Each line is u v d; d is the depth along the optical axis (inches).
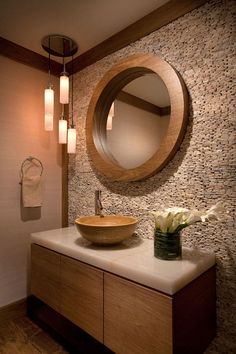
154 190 59.1
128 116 66.2
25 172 75.0
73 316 50.7
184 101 51.4
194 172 52.0
